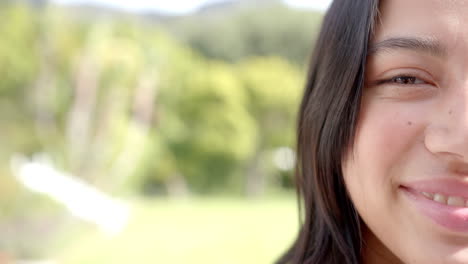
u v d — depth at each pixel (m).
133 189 14.10
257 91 16.55
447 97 0.82
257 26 21.31
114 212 10.56
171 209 11.95
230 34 21.05
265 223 9.80
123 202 12.66
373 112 0.89
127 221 10.12
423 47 0.83
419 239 0.85
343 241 1.03
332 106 0.98
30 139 12.96
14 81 13.16
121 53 14.02
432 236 0.83
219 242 8.14
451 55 0.82
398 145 0.85
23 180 9.94
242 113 16.09
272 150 17.11
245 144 16.09
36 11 13.84
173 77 15.52
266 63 17.55
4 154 11.57
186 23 22.00
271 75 16.81
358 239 1.03
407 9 0.86
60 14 13.95
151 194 15.34
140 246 8.01
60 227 9.17
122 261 7.16
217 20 21.86
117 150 13.51
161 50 15.32
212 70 16.14
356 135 0.92
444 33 0.82
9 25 13.23
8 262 7.46
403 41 0.84
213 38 20.92
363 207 0.92
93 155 13.16
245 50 21.17
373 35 0.90
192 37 21.03
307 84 1.15
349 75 0.93
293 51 21.23
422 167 0.83
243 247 7.79
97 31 14.12
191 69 16.20
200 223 9.90
